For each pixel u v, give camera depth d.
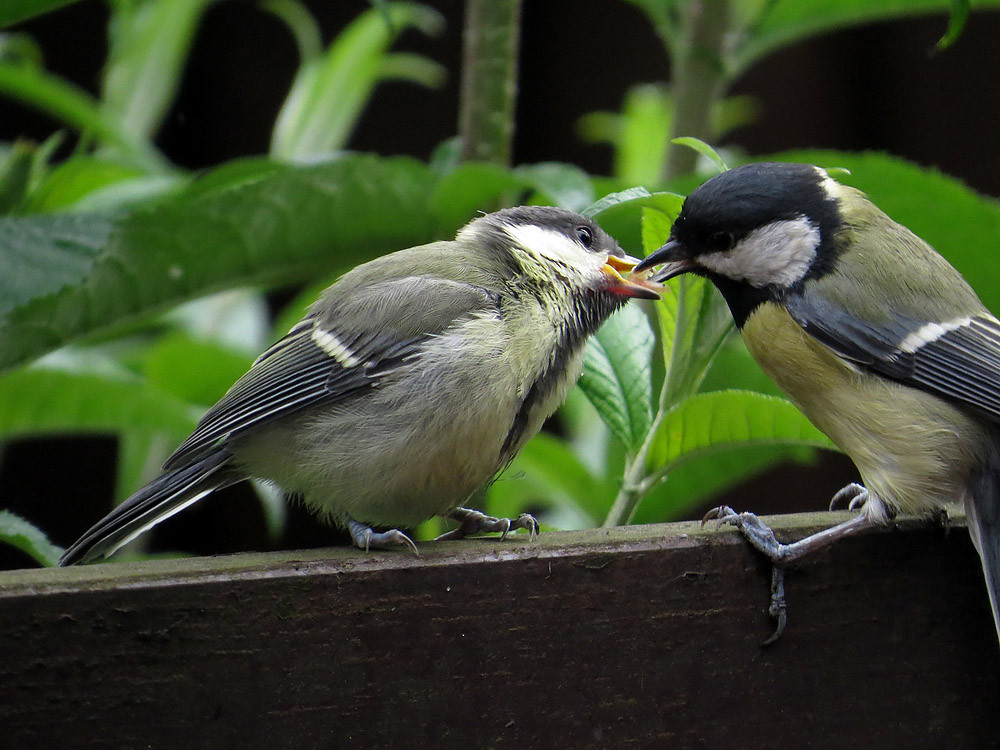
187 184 2.36
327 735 2.26
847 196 2.33
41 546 2.29
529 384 2.31
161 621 2.26
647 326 2.33
